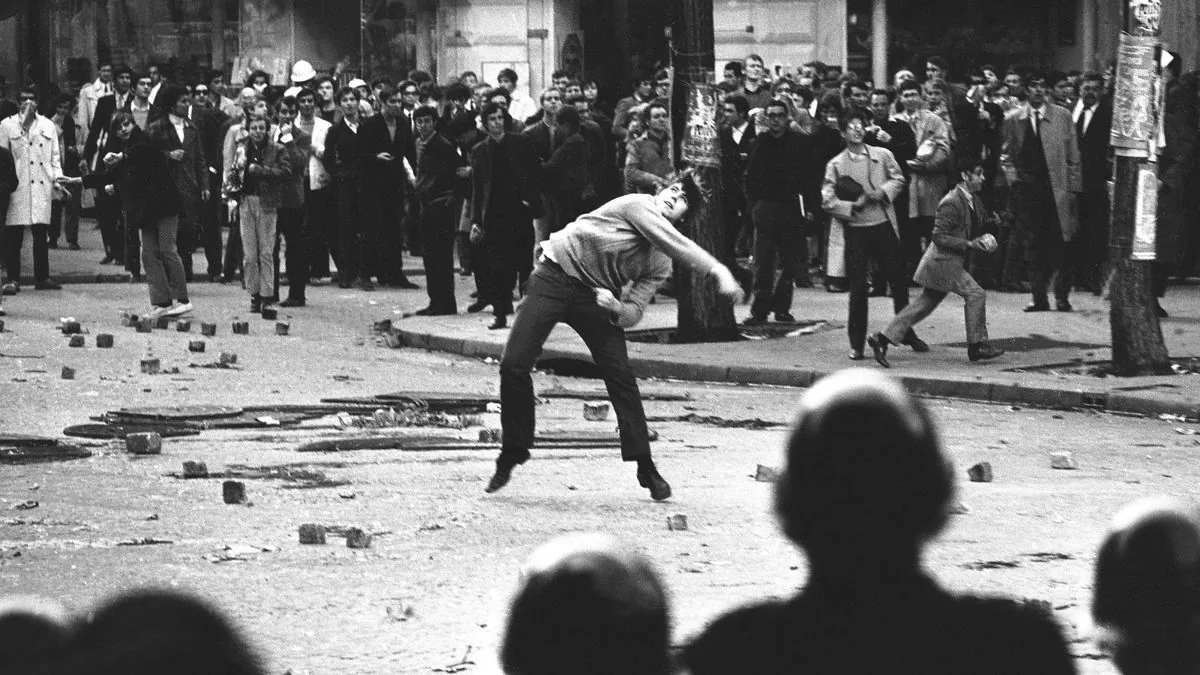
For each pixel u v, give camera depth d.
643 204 11.16
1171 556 2.32
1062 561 9.23
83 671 1.57
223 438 14.16
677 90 21.56
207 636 1.62
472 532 10.16
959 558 9.28
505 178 22.23
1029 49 42.22
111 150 23.70
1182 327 21.42
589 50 42.78
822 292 26.45
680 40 21.45
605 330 11.34
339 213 27.97
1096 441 14.57
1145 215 17.94
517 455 11.40
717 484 12.06
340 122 27.80
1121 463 13.26
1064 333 21.11
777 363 19.16
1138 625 2.35
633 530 10.23
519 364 11.30
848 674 2.00
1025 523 10.42
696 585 8.55
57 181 27.31
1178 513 2.33
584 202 24.41
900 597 2.02
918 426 1.99
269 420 15.08
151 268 23.52
